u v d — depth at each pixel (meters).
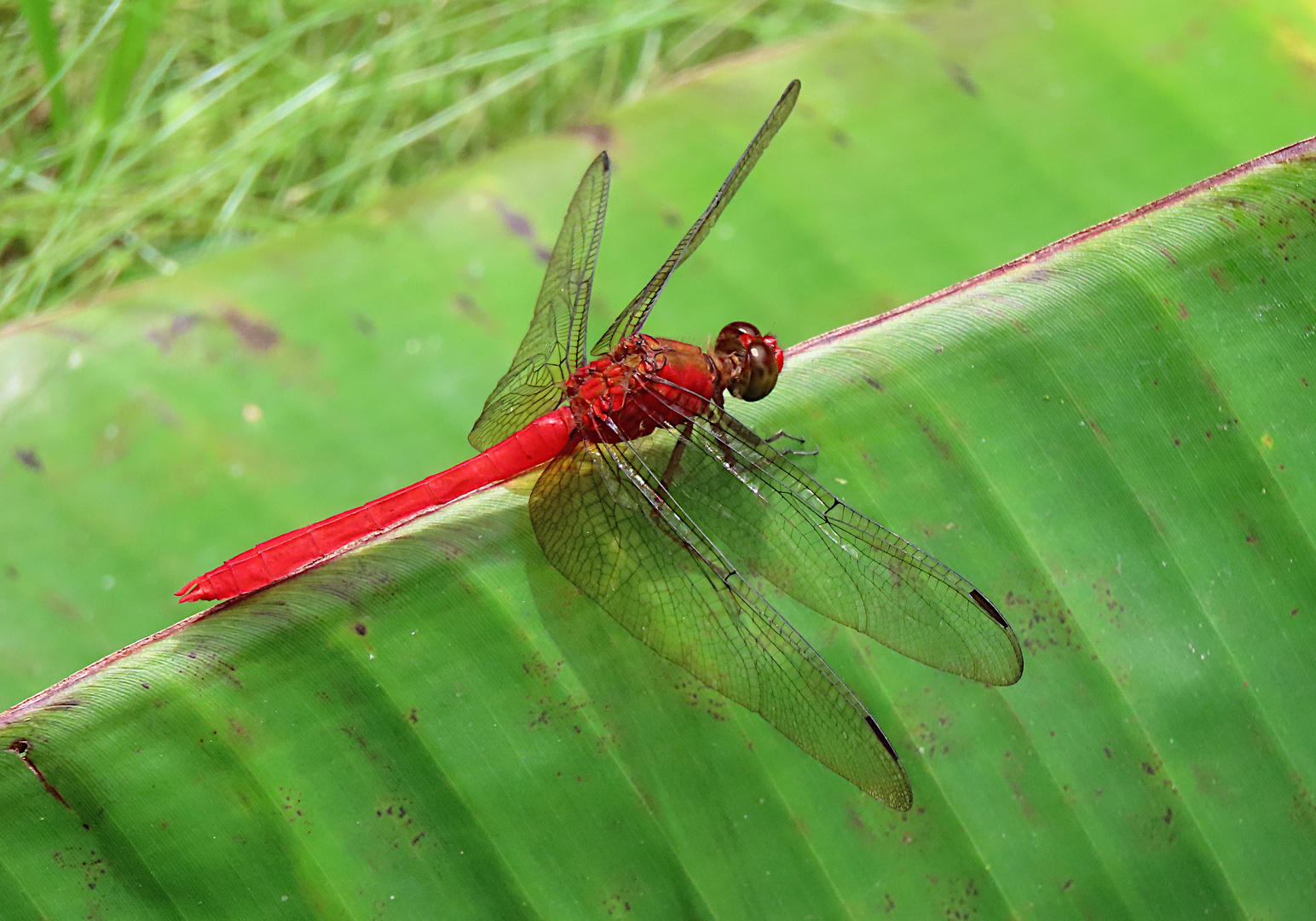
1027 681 0.29
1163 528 0.29
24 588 0.31
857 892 0.29
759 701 0.28
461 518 0.29
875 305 0.32
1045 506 0.29
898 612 0.29
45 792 0.28
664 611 0.29
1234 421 0.29
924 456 0.29
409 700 0.28
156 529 0.31
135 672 0.28
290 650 0.28
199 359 0.32
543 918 0.28
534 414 0.30
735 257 0.32
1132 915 0.29
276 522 0.31
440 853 0.28
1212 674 0.29
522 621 0.29
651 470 0.30
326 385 0.32
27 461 0.31
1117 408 0.29
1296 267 0.29
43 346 0.31
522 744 0.28
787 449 0.29
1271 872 0.29
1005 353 0.29
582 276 0.30
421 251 0.32
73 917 0.28
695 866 0.28
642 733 0.29
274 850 0.28
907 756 0.29
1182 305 0.29
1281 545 0.29
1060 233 0.32
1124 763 0.29
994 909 0.29
